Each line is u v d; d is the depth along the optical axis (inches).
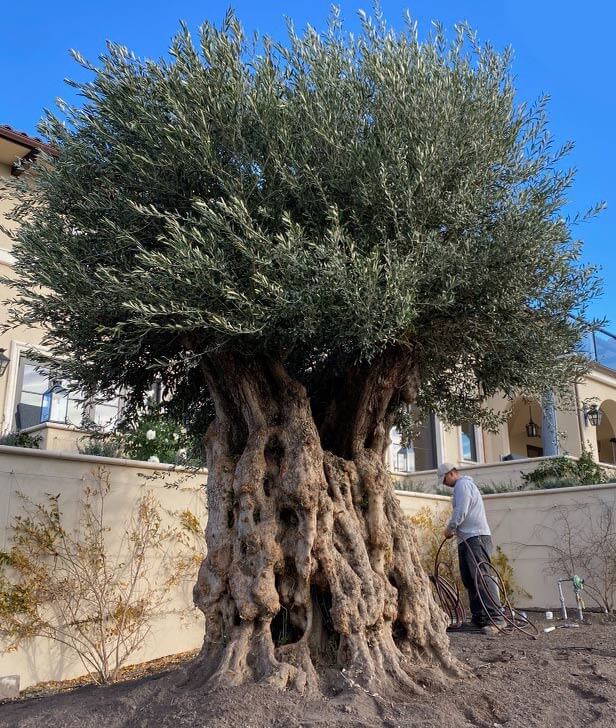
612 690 183.0
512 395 251.6
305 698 167.0
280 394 209.5
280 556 188.5
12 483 259.3
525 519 447.8
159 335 203.3
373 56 196.5
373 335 180.7
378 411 221.9
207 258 171.5
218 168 188.4
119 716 167.2
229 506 199.6
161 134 191.0
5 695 223.6
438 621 209.3
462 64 216.2
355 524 201.0
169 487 309.6
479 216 203.8
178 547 311.0
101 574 275.7
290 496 192.9
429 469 668.7
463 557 338.0
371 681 173.6
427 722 155.2
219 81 192.5
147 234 198.5
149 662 287.0
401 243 189.6
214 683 170.7
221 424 213.0
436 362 236.5
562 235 210.8
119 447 355.3
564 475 540.4
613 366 749.3
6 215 226.8
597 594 412.8
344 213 194.5
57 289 192.7
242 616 181.6
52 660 256.7
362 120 198.7
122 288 177.6
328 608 192.1
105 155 205.5
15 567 251.9
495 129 210.5
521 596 440.1
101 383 233.1
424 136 192.5
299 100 193.3
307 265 178.5
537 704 172.1
